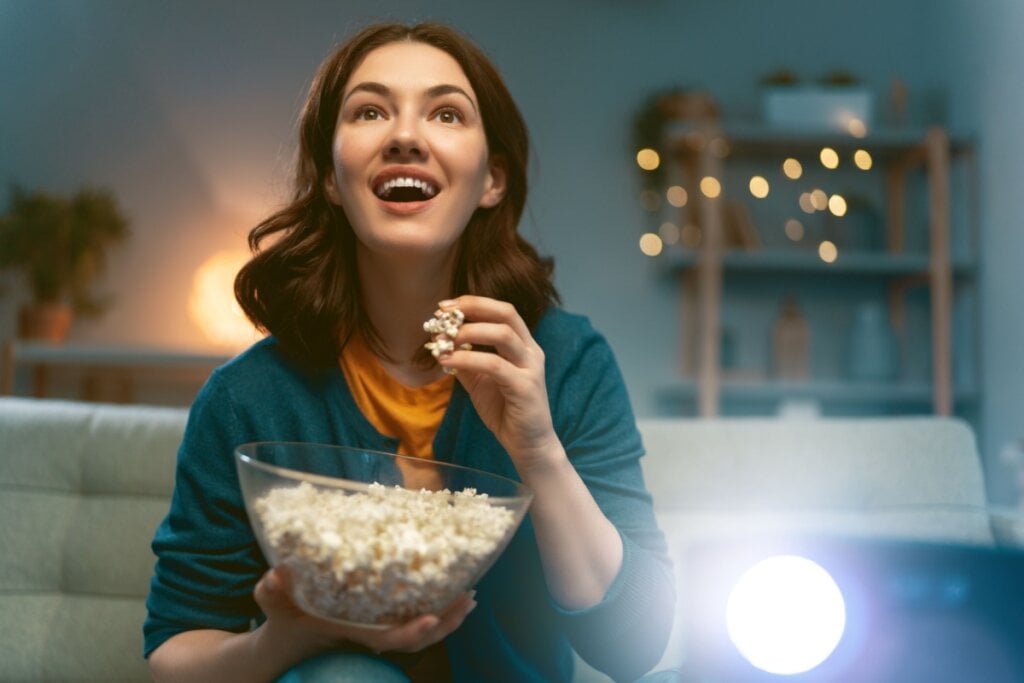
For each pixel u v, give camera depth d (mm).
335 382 1113
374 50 1075
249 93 4246
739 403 4281
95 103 4195
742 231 4062
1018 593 520
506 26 4363
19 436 1428
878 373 4059
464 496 860
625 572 970
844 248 4168
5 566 1373
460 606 832
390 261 1062
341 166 1018
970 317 4113
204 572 1033
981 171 4047
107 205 4094
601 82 4387
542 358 926
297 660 880
